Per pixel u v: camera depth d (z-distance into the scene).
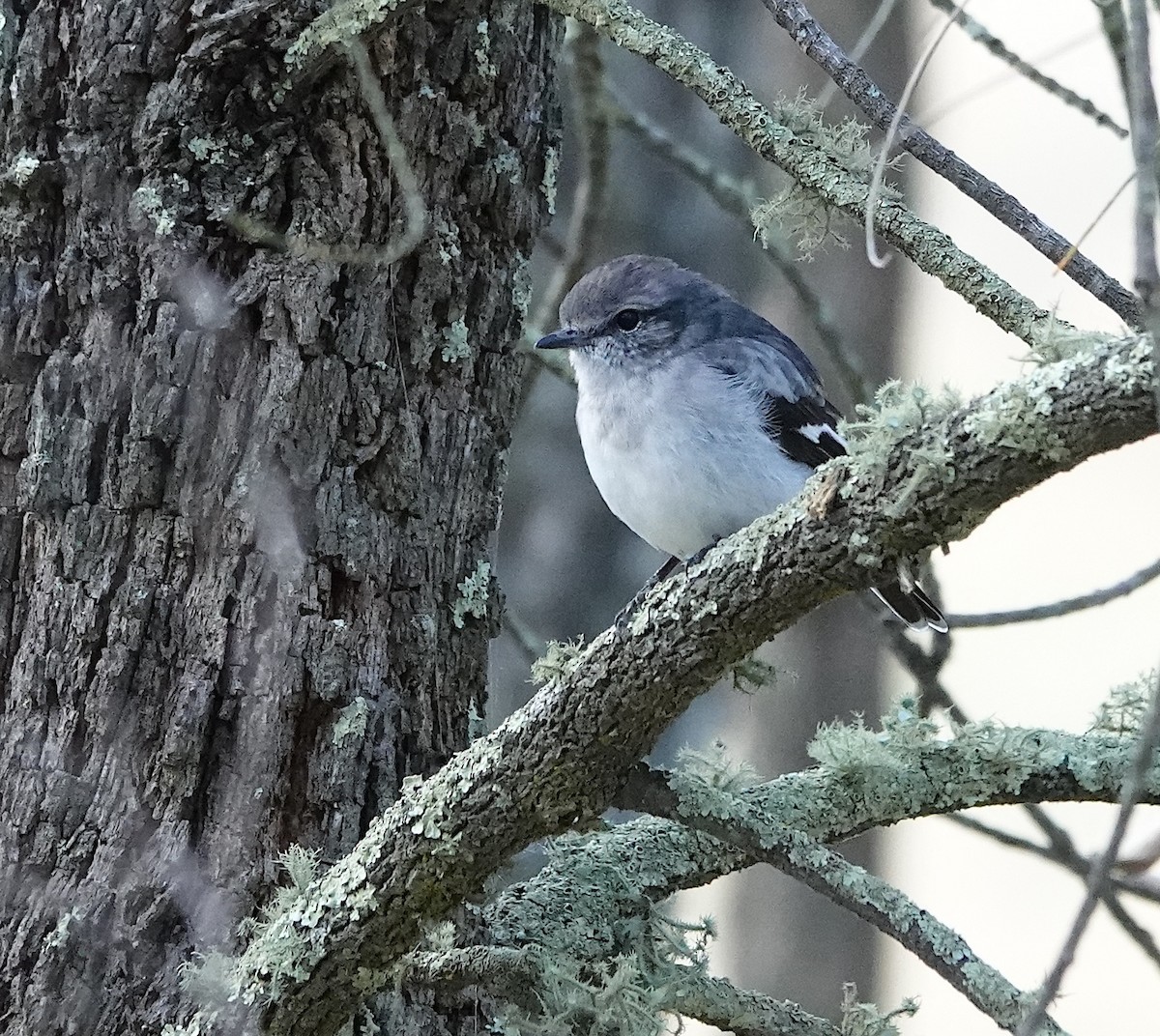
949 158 6.57
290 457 6.77
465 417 7.29
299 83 6.71
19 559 6.77
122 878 6.54
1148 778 6.57
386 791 6.91
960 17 7.21
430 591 7.15
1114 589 8.90
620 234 15.47
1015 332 6.51
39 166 6.68
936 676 9.58
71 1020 6.43
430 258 7.11
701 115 15.69
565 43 10.55
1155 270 3.84
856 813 6.93
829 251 15.12
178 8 6.67
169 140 6.70
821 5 14.95
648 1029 6.45
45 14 6.71
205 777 6.67
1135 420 4.43
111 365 6.70
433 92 7.05
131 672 6.66
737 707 14.98
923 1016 16.50
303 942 6.24
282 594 6.73
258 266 6.79
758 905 14.57
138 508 6.71
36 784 6.61
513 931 7.00
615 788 6.15
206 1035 6.23
